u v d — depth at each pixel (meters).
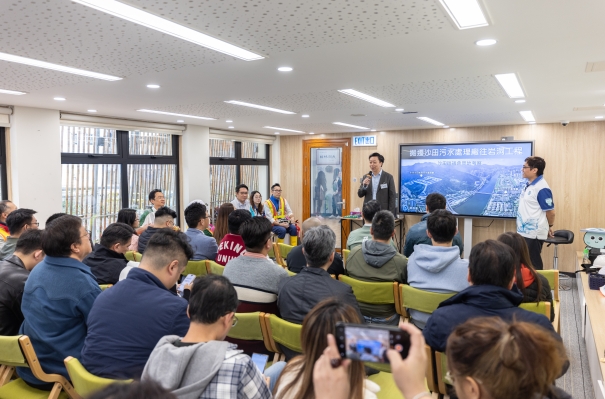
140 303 1.70
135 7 1.98
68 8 1.99
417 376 0.82
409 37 2.47
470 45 2.65
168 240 1.90
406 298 2.59
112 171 6.49
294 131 8.80
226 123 7.25
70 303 2.02
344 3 1.96
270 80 3.68
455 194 7.68
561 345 0.92
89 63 3.05
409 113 5.93
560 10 2.05
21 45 2.60
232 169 8.83
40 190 5.33
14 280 2.30
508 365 0.81
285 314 2.20
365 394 1.19
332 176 9.19
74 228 2.11
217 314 1.42
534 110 5.62
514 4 1.99
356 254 2.99
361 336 0.85
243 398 1.29
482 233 7.64
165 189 7.35
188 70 3.29
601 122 6.77
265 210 7.48
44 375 1.94
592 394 3.05
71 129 5.93
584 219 6.93
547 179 7.16
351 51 2.77
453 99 4.72
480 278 1.81
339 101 4.84
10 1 1.89
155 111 5.67
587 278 4.00
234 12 2.06
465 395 0.87
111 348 1.63
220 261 3.35
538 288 2.38
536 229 4.66
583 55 2.87
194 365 1.27
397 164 8.46
